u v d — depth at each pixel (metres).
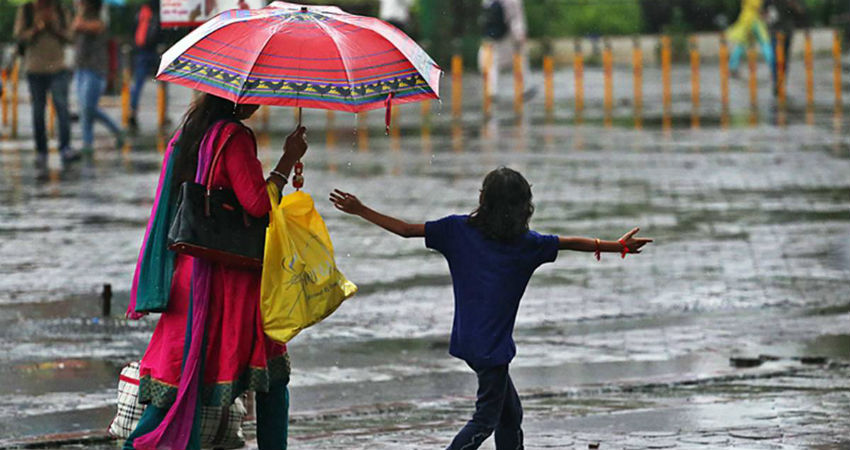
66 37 64.75
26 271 39.38
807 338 31.98
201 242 18.55
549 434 23.59
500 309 19.05
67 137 64.62
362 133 77.81
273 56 18.45
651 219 47.97
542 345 31.50
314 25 18.84
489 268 19.05
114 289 37.28
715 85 109.06
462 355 19.14
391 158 65.44
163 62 18.72
